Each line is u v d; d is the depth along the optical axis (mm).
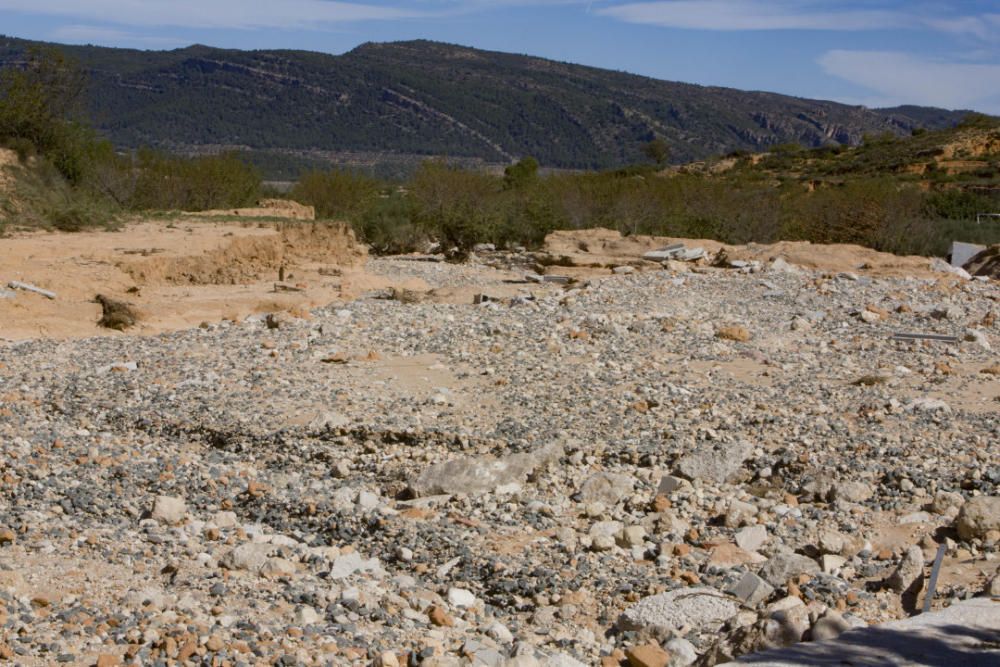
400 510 8109
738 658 4613
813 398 10875
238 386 11602
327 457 9414
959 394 10977
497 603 6492
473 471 8523
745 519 7578
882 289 19297
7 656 4992
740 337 14305
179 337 14500
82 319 16094
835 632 4973
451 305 17625
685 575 6582
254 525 7750
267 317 15547
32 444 9578
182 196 34656
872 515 7633
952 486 8023
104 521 7672
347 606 6062
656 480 8633
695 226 33938
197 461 9320
